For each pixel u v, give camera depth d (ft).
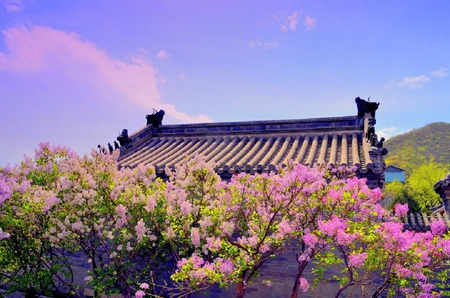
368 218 28.32
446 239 26.32
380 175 36.70
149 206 28.96
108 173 32.65
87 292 44.98
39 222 32.50
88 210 30.48
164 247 36.65
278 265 38.86
